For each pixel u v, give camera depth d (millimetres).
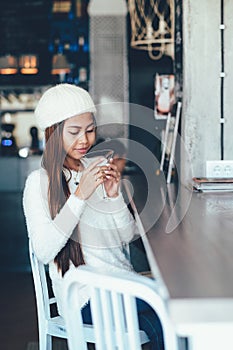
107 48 7195
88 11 7184
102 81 7199
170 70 7102
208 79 3357
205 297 1309
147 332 2211
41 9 7180
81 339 1675
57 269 2375
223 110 3367
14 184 6840
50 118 2348
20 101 7285
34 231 2297
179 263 1651
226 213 2496
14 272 6133
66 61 7246
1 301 4973
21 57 7238
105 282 1557
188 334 1445
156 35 5039
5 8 7145
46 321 2455
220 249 1817
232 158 3387
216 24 3330
